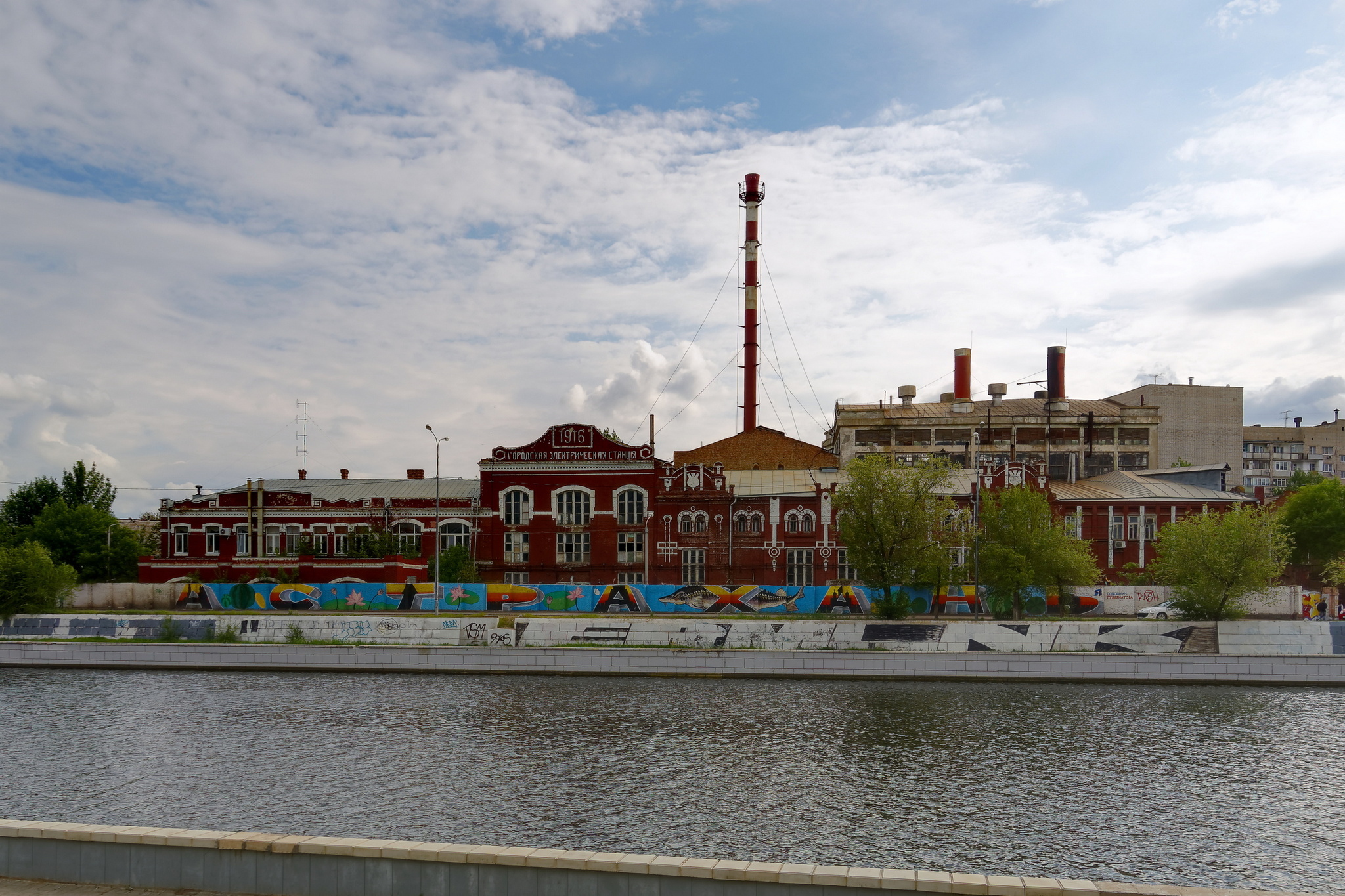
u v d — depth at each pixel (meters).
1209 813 28.84
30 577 64.19
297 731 39.47
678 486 87.06
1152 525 84.62
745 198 128.38
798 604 75.50
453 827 27.05
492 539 88.12
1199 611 58.34
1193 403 143.00
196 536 89.56
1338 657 51.50
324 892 16.53
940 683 52.31
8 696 47.88
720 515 86.19
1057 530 67.44
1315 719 42.12
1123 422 125.25
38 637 62.38
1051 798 30.16
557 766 33.75
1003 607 69.25
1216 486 94.31
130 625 61.69
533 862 15.95
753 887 15.27
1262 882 23.53
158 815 28.19
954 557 73.75
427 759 34.62
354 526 89.31
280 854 16.66
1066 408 127.19
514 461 88.62
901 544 65.62
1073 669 52.53
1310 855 25.38
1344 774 33.16
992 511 69.38
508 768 33.44
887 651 54.50
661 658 54.72
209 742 37.38
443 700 46.50
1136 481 89.62
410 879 16.30
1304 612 69.44
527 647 56.72
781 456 121.56
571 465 88.06
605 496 87.62
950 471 71.38
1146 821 28.03
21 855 17.34
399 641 59.53
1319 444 180.50
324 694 48.28
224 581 84.31
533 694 48.31
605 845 25.66
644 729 39.81
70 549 95.62
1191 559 59.00
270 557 84.75
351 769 33.38
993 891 14.82
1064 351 128.25
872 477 65.69
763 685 51.69
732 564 85.50
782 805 29.23
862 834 26.64
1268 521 58.91
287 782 31.62
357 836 26.31
